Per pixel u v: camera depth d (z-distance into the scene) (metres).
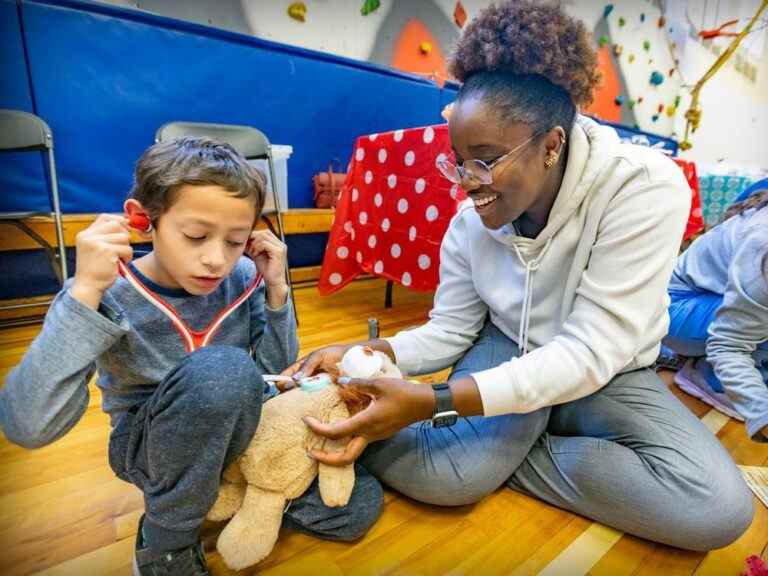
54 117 1.56
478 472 0.68
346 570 0.59
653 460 0.64
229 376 0.48
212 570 0.59
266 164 1.77
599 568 0.61
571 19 0.58
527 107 0.55
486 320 0.90
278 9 2.24
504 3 0.58
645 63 4.33
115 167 1.71
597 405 0.72
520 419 0.71
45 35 1.50
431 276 1.49
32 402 0.45
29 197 1.56
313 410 0.60
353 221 1.74
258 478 0.56
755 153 4.08
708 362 1.07
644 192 0.61
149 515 0.53
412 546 0.64
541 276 0.71
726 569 0.62
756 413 0.83
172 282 0.58
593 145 0.65
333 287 1.78
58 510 0.69
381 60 2.67
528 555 0.63
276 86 2.07
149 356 0.57
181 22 1.77
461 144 0.58
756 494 0.76
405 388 0.59
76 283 0.46
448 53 0.66
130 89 1.69
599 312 0.62
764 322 0.90
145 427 0.51
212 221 0.50
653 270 0.60
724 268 1.08
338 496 0.58
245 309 0.69
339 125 2.32
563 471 0.70
